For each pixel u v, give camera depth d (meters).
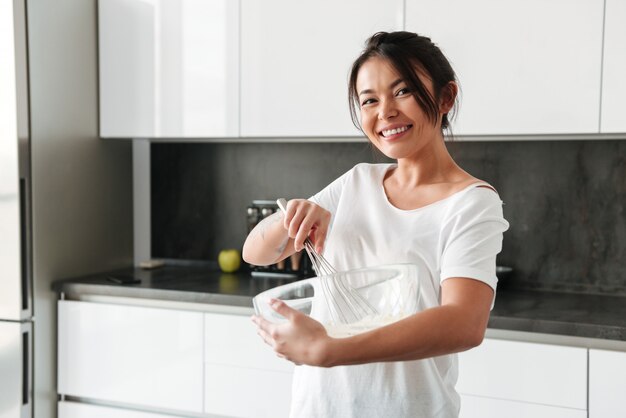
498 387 2.07
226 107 2.62
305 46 2.50
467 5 2.29
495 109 2.28
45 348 2.65
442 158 1.21
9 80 2.51
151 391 2.54
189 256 3.12
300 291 1.18
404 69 1.10
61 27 2.68
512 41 2.24
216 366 2.44
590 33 2.15
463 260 1.04
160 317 2.51
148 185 3.15
